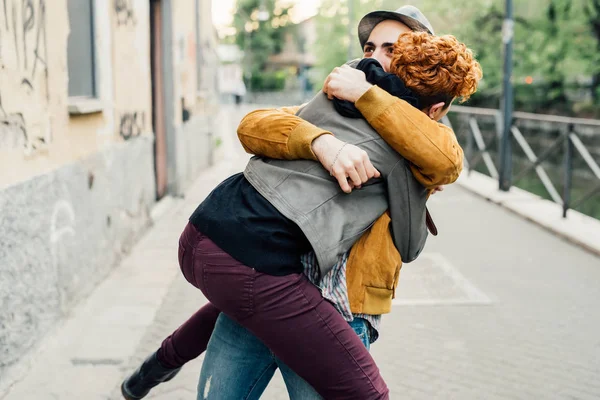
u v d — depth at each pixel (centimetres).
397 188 173
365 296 175
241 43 6856
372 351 395
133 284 511
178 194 902
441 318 457
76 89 488
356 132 172
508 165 1027
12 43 342
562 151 1984
